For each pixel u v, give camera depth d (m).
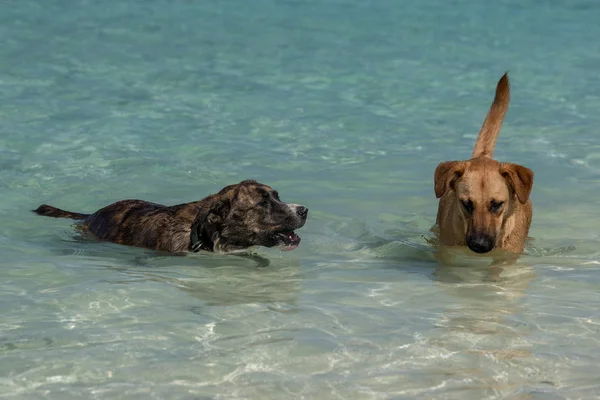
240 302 7.42
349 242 9.18
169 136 12.52
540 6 20.62
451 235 8.88
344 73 15.70
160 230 9.12
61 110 13.48
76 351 6.35
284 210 8.88
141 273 8.21
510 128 13.10
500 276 8.13
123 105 13.80
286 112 13.67
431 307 7.32
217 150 12.00
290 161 11.66
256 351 6.39
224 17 19.14
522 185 8.38
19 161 11.43
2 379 5.90
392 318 7.05
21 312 7.07
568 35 18.36
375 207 10.15
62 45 16.80
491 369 6.12
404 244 9.08
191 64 16.00
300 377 5.98
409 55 16.88
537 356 6.32
